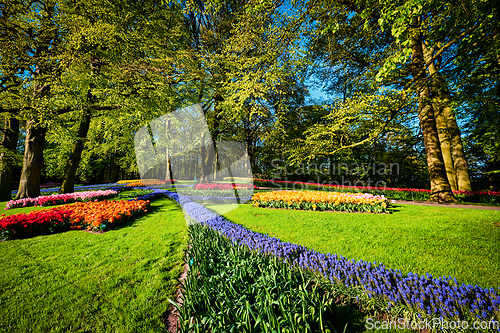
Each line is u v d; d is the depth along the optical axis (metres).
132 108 8.80
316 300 1.77
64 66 7.84
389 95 7.08
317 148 7.85
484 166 18.84
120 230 5.42
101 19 9.04
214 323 1.64
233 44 8.91
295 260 2.53
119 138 16.56
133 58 9.15
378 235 4.75
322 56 11.31
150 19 10.78
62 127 8.69
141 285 2.77
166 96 9.01
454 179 12.05
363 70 12.05
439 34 4.84
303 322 1.57
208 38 12.30
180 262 3.43
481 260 3.32
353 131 8.45
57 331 1.97
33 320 2.14
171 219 6.48
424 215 7.03
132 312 2.21
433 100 6.58
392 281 2.21
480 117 7.61
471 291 1.88
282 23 6.68
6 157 10.74
